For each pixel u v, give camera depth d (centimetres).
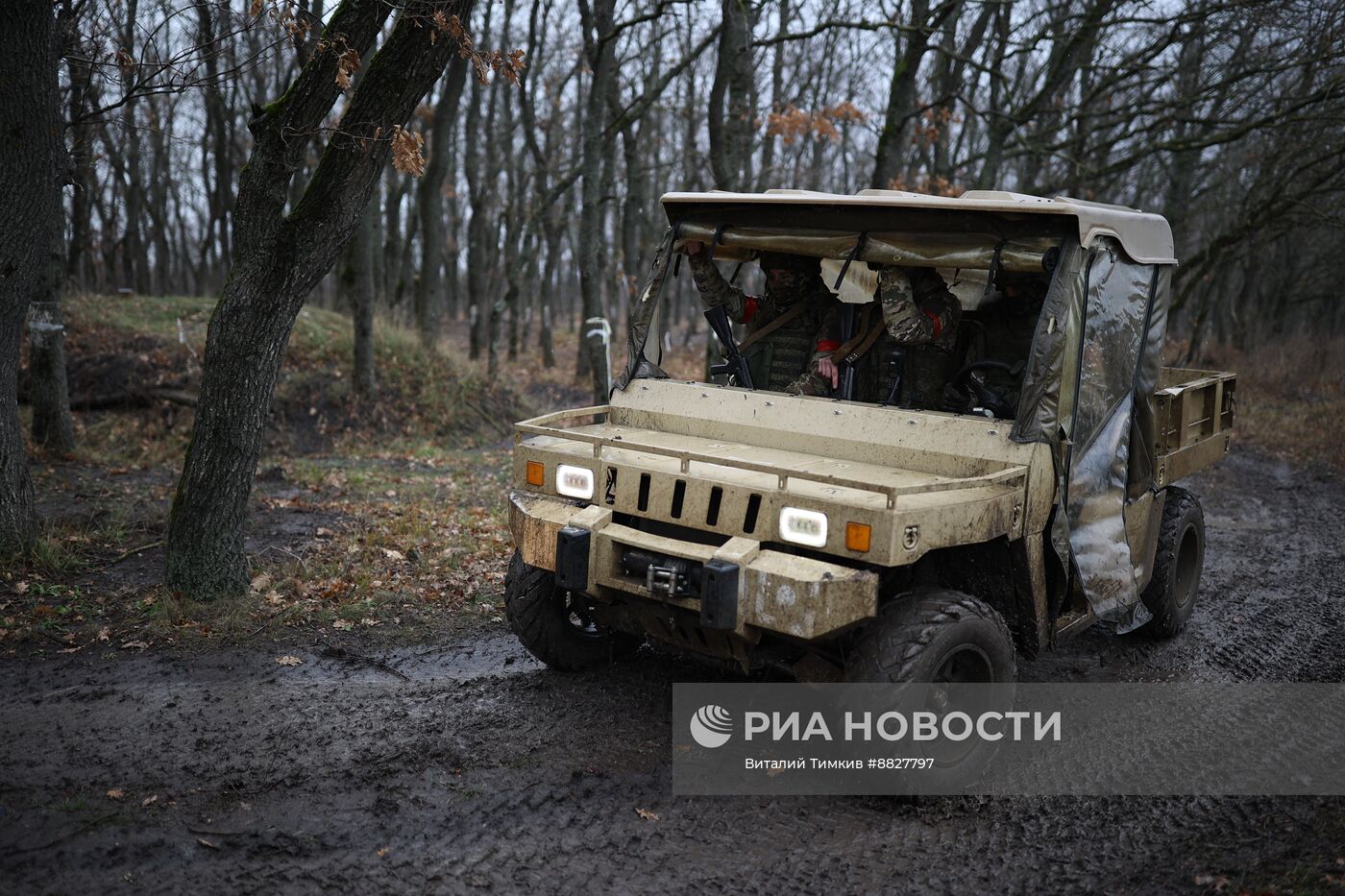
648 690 513
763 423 477
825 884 345
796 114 1452
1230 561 815
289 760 425
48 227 657
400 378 1455
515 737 456
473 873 344
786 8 1792
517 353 2686
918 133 1579
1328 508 1039
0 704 474
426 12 545
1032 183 2097
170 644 555
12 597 606
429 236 1694
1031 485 423
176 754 428
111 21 941
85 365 1290
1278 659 587
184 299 1705
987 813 399
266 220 580
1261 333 3456
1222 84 1352
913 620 398
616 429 507
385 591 659
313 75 561
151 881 332
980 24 1484
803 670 434
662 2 1173
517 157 3025
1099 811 400
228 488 605
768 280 563
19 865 337
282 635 579
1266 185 1736
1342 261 3206
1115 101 1959
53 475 940
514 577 508
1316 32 1301
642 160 2609
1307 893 320
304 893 329
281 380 1335
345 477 1024
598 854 360
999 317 516
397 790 401
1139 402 514
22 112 618
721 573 381
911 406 499
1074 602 503
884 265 481
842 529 374
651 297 530
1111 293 471
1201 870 346
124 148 2411
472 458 1237
